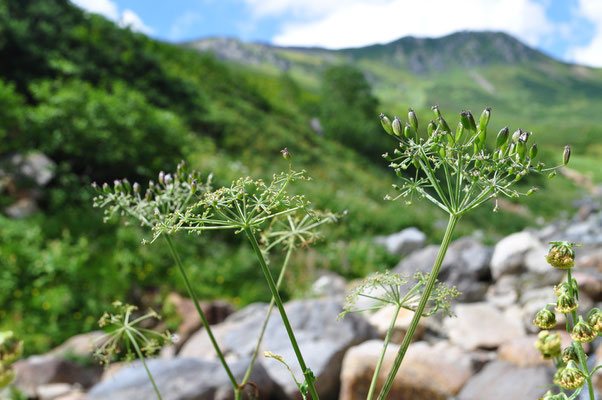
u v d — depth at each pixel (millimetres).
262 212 765
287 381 3512
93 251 6691
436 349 3457
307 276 7941
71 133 8242
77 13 14883
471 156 805
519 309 4348
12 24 11359
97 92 9312
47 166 7992
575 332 779
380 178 22531
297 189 11773
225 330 4781
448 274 5547
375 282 977
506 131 773
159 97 15164
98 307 5895
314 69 169625
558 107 165625
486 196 785
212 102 19594
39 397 4363
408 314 4234
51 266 6129
